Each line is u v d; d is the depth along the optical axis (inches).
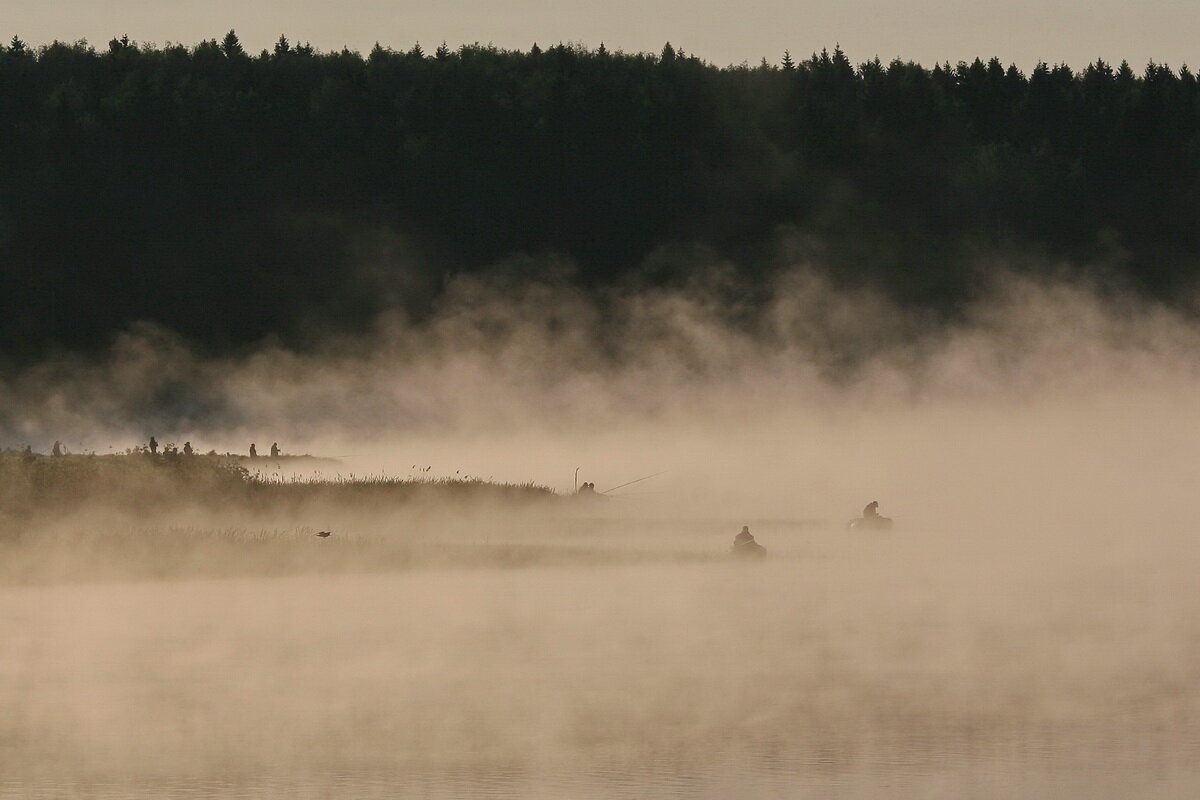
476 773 2442.2
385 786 2359.7
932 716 2876.5
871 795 2305.6
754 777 2410.2
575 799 2276.1
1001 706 2955.2
